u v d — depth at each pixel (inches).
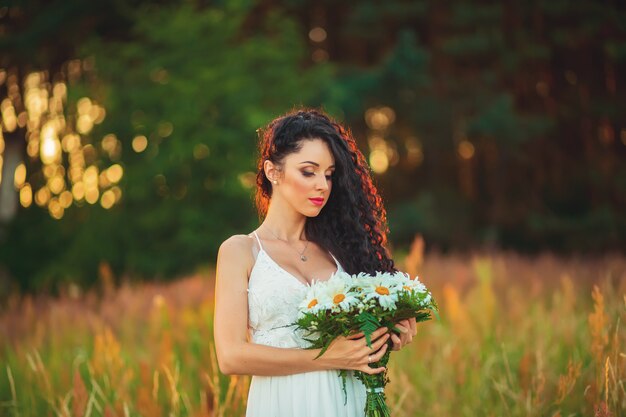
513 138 706.2
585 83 773.9
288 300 100.7
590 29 719.7
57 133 617.0
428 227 697.0
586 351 172.1
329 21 807.1
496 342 193.9
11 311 245.3
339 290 94.4
